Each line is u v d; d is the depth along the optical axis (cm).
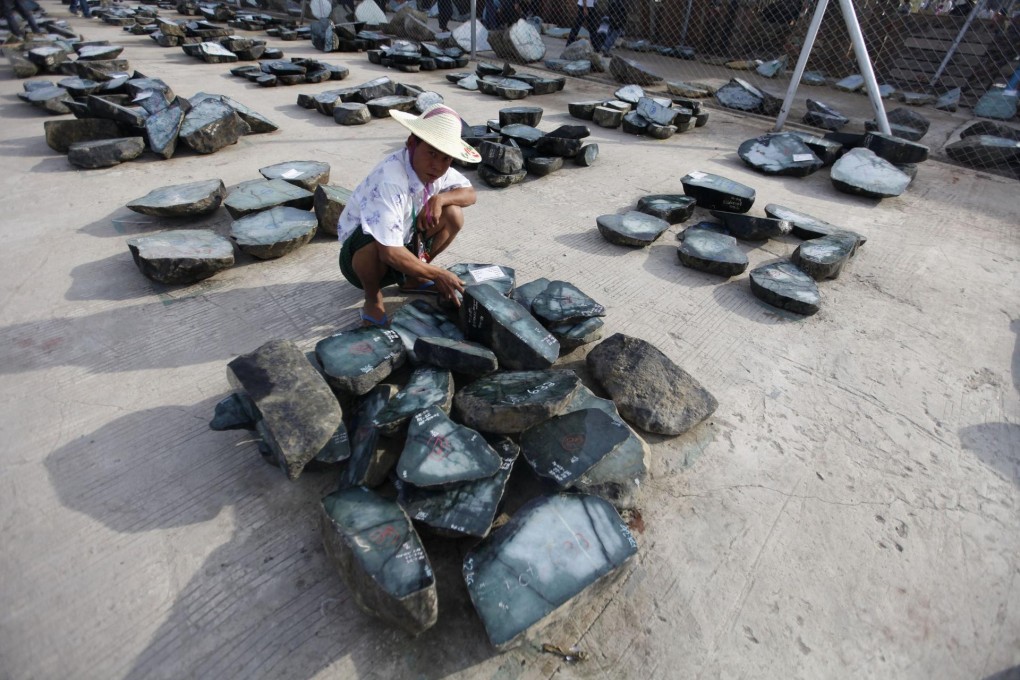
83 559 166
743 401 245
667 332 285
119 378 230
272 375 190
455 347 214
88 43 809
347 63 852
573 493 184
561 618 162
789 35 1010
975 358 282
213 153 457
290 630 154
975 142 561
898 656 161
